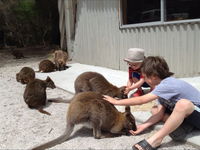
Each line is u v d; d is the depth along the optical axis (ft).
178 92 4.50
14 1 23.26
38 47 22.91
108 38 11.51
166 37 9.37
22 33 24.08
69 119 4.87
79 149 4.59
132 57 6.48
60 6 15.49
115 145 4.68
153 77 4.69
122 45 10.90
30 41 24.45
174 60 9.33
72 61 14.12
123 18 10.75
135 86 6.42
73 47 14.16
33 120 6.02
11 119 6.15
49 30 23.71
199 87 7.63
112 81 8.96
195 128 4.88
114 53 11.32
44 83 6.95
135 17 10.32
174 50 9.27
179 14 9.13
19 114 6.45
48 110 6.63
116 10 10.88
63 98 7.62
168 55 9.43
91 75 6.66
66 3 13.91
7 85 9.57
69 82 9.23
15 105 7.16
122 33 10.81
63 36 15.94
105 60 11.85
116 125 4.92
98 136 4.92
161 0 9.21
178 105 4.30
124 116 5.01
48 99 7.46
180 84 4.56
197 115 4.52
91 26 12.39
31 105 6.75
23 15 23.58
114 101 4.94
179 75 9.31
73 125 4.87
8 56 17.89
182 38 9.05
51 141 4.64
